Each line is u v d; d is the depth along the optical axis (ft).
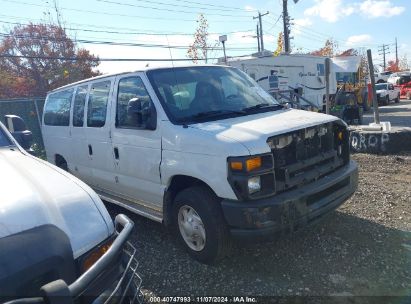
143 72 15.01
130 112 14.34
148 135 14.35
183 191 13.29
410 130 28.50
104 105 17.11
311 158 13.16
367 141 28.99
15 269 5.91
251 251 13.96
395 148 28.02
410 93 123.24
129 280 7.52
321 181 13.10
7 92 104.47
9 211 6.56
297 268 12.69
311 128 13.25
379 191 19.85
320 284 11.71
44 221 6.66
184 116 13.80
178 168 13.07
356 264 12.73
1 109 45.09
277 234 11.45
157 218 14.49
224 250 12.52
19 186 7.49
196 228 12.99
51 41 109.09
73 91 20.17
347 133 14.98
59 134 21.17
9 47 108.37
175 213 13.73
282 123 12.87
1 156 9.93
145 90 14.73
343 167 14.71
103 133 16.98
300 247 14.05
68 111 20.34
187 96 14.67
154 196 14.69
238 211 11.30
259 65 58.08
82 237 7.01
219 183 11.70
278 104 16.28
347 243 14.17
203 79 15.60
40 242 6.29
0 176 8.02
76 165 19.85
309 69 65.00
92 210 7.61
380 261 12.83
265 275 12.39
